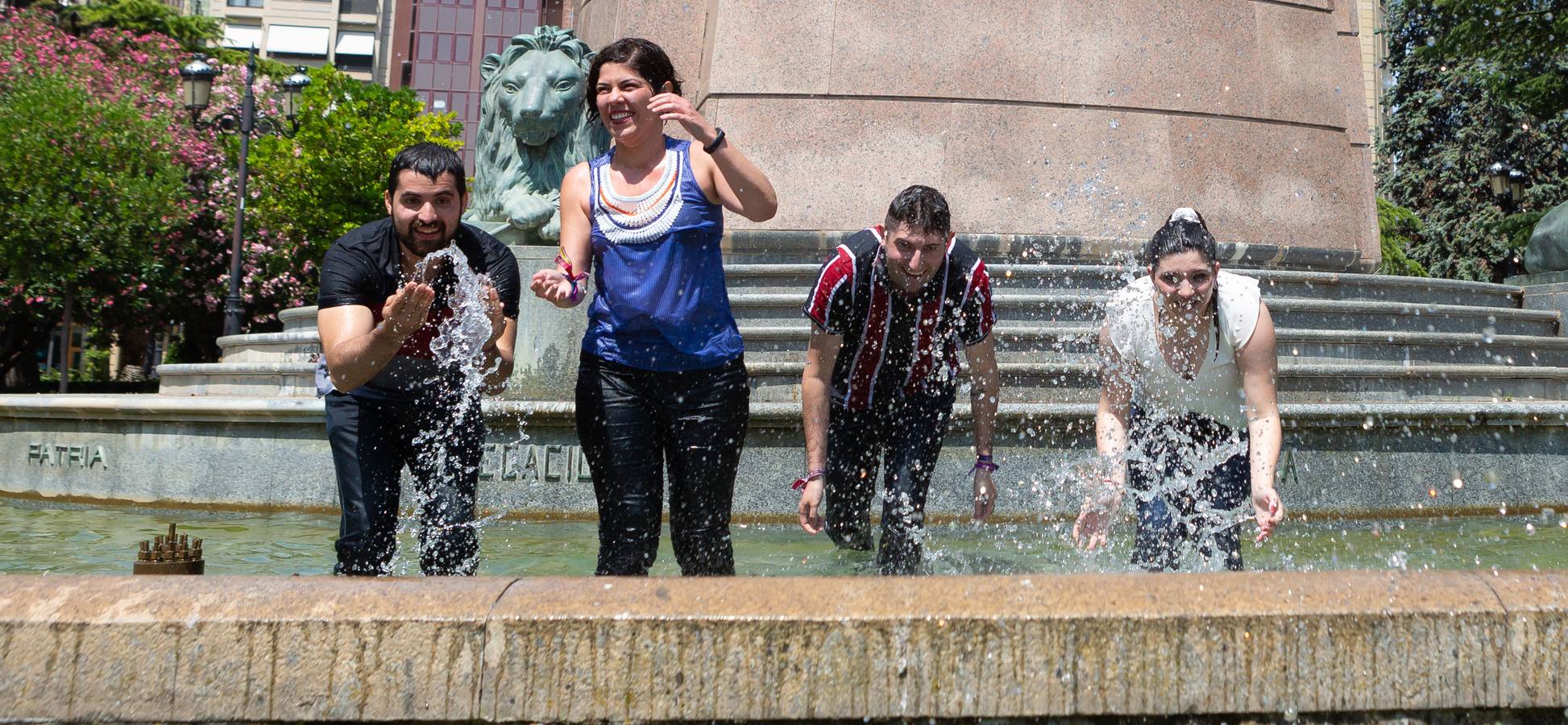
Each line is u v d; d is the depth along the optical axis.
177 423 6.81
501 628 2.01
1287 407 6.03
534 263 6.71
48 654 1.99
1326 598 2.09
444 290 3.33
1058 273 8.26
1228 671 2.05
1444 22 27.17
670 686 2.01
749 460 5.87
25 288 25.23
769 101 9.47
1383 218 33.12
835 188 9.38
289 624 2.00
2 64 25.95
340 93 28.48
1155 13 9.91
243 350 11.61
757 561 4.46
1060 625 2.04
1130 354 3.65
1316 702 2.05
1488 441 6.34
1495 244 34.12
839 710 2.02
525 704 2.00
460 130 30.45
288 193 28.06
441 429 3.39
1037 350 7.36
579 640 2.01
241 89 29.84
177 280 27.94
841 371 4.03
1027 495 5.88
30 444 7.37
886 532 4.08
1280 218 10.03
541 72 7.16
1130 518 5.61
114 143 24.70
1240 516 3.70
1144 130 9.73
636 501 3.28
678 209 3.22
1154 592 2.10
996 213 9.46
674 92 3.31
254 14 81.88
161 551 3.56
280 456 6.60
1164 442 3.73
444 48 73.81
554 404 5.88
